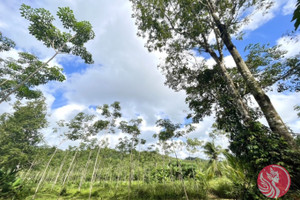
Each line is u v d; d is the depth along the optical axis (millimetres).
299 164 3631
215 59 8031
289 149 3830
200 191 8875
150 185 12102
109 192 13305
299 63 5613
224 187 8055
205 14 8930
